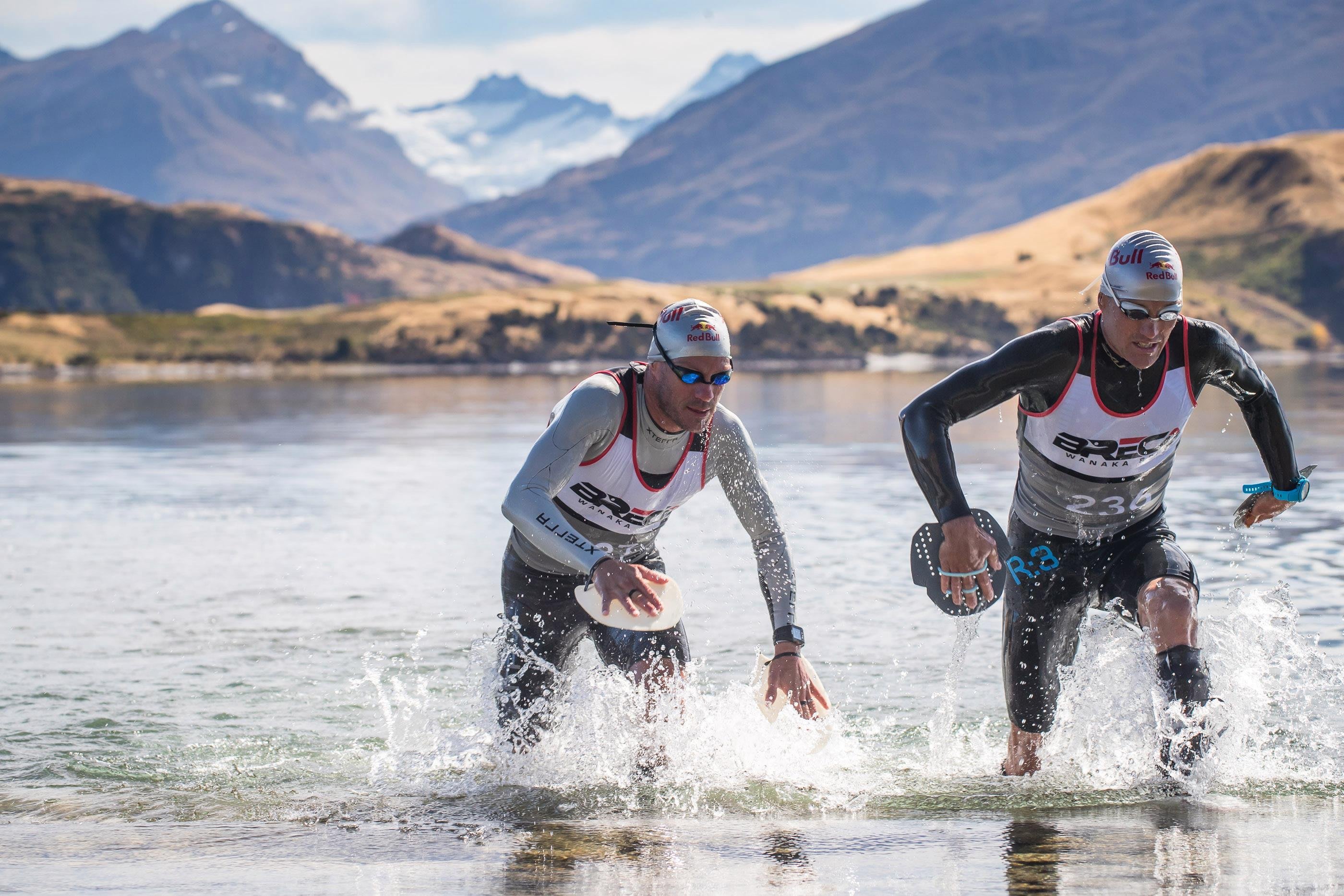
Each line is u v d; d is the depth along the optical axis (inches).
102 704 314.2
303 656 365.1
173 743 281.4
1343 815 212.5
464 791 244.5
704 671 343.6
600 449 245.4
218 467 922.1
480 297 7682.1
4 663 356.8
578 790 244.1
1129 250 237.8
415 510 685.9
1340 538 536.1
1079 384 245.3
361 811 230.1
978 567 237.3
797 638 247.8
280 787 248.2
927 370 4067.4
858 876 181.0
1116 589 264.1
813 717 244.2
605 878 183.2
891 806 228.8
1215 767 234.7
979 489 709.3
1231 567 470.0
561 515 231.8
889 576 478.9
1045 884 174.2
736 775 253.3
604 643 269.3
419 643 379.6
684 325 235.5
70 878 188.4
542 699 269.6
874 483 784.9
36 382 3110.2
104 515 666.8
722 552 548.7
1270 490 272.1
